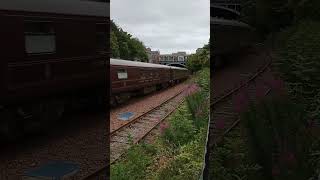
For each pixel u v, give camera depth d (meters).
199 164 8.47
